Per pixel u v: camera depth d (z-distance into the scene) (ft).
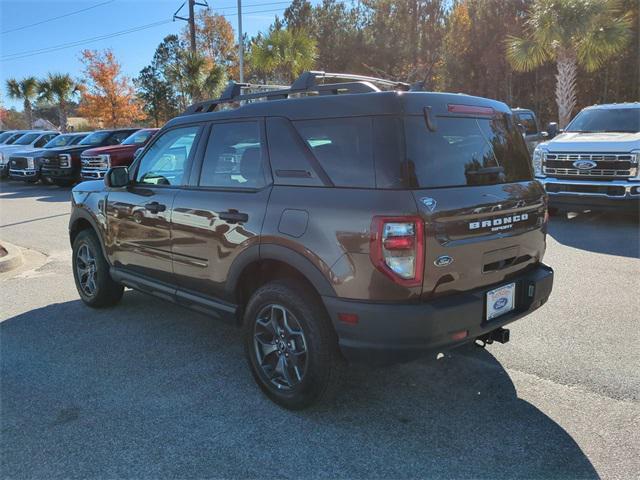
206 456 9.62
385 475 9.01
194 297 13.33
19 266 24.40
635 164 26.89
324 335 10.30
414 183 9.39
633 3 63.26
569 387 11.85
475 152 10.77
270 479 8.97
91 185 17.63
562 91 53.26
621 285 18.83
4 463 9.53
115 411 11.23
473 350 13.84
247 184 11.74
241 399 11.67
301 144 10.77
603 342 14.14
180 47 136.15
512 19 73.61
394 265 9.17
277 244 10.66
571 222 30.50
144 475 9.12
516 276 11.40
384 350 9.45
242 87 14.75
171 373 13.00
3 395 12.01
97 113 123.24
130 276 15.57
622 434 10.01
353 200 9.62
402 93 9.82
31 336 15.56
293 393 10.91
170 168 14.08
